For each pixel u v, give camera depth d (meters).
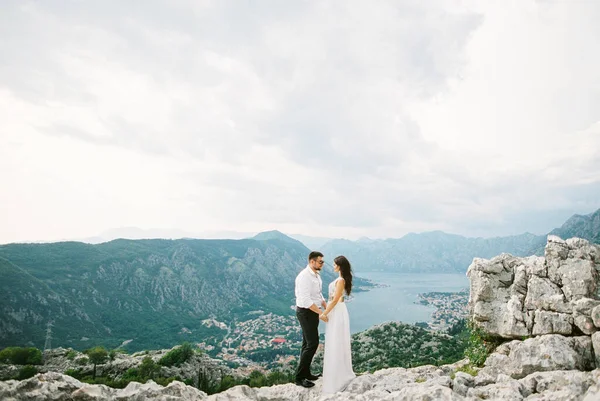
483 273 10.11
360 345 100.38
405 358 83.50
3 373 62.47
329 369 7.90
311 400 7.40
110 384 58.81
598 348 7.43
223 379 69.44
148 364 72.50
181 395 7.25
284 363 140.62
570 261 9.08
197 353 88.75
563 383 6.34
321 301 8.38
